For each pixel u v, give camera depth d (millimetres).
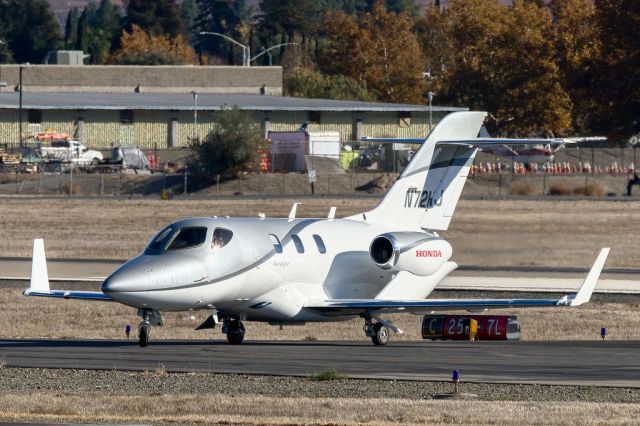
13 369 83688
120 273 94625
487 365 86688
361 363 87688
